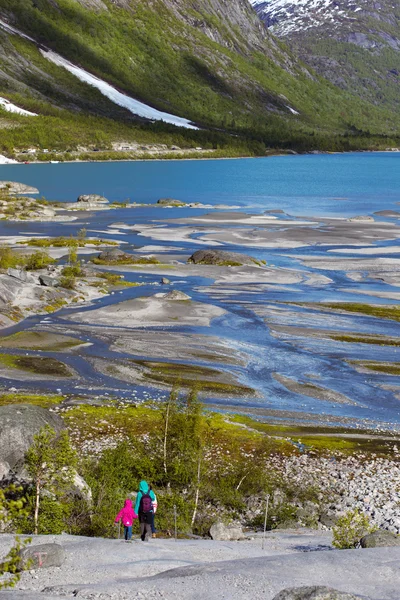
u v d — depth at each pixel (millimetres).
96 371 69062
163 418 46938
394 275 114938
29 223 176500
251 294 101250
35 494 34125
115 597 19609
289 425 56750
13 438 43125
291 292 102812
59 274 108875
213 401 61625
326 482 46312
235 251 137500
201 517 40062
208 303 95312
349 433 55469
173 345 77000
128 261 123375
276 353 74812
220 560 25797
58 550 23922
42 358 72500
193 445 45031
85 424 54562
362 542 30172
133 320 86625
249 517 41562
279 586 20719
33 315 88125
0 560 23750
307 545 31719
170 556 25531
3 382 65500
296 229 166125
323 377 68125
